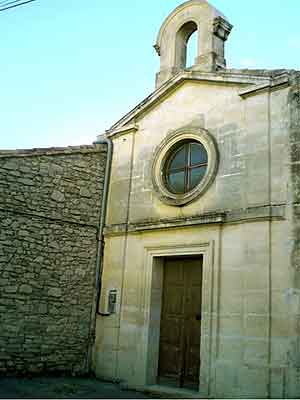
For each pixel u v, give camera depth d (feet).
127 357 29.81
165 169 31.86
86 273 32.22
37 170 30.86
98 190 34.19
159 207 30.94
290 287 23.20
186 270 29.73
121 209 33.30
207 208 28.12
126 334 30.35
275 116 26.25
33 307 29.27
